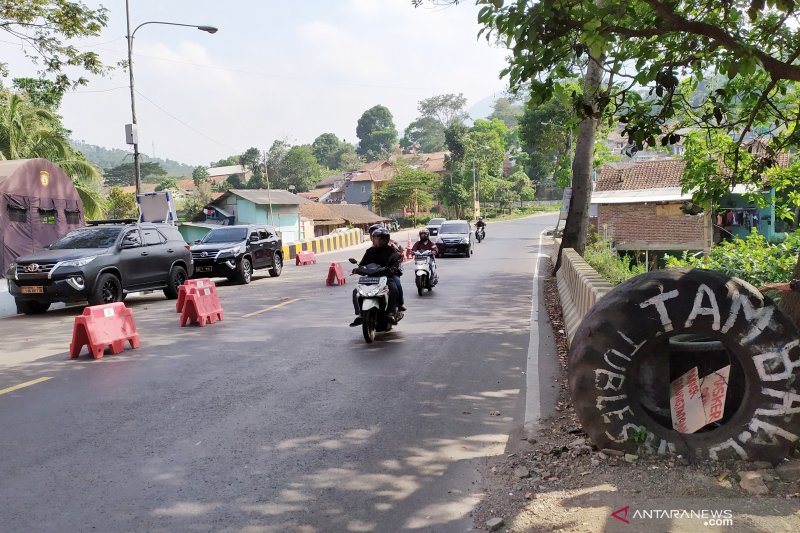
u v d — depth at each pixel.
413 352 9.16
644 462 4.45
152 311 14.41
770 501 3.78
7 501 4.27
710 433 4.45
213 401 6.71
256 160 114.94
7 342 10.89
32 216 21.84
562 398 6.65
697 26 5.57
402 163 92.19
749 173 10.55
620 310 4.47
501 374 7.77
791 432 4.25
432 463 4.89
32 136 29.78
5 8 15.12
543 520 3.79
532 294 15.95
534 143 60.62
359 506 4.16
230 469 4.81
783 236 29.56
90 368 8.48
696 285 4.37
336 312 13.34
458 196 91.94
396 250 10.53
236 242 20.81
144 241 16.20
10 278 14.23
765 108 8.54
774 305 4.33
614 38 5.64
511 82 6.04
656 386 4.68
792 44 6.86
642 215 32.47
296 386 7.30
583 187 18.58
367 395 6.89
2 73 16.80
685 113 8.23
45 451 5.23
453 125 98.75
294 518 4.00
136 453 5.17
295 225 65.25
